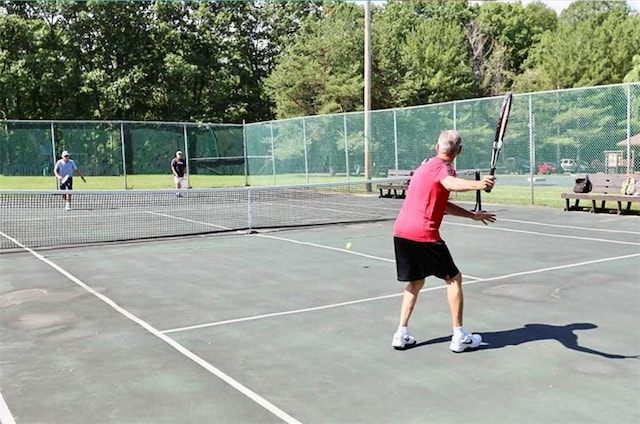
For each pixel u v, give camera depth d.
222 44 48.03
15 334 6.09
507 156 19.59
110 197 23.47
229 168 30.86
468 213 5.40
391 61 39.62
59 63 42.00
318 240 12.07
